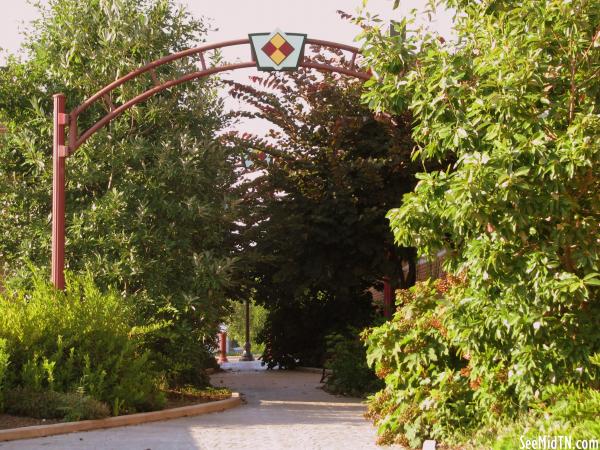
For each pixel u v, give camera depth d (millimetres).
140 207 16812
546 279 8742
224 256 17625
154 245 17031
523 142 8391
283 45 15500
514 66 8938
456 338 9898
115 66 17641
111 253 16984
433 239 9516
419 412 10586
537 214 8742
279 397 18500
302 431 11906
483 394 9898
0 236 17859
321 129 21188
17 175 18219
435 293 11570
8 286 17188
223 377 25078
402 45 10109
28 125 18328
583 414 7578
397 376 11062
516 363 9539
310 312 27000
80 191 17766
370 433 11805
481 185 8289
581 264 8812
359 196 20984
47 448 9969
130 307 15359
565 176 8688
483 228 9102
